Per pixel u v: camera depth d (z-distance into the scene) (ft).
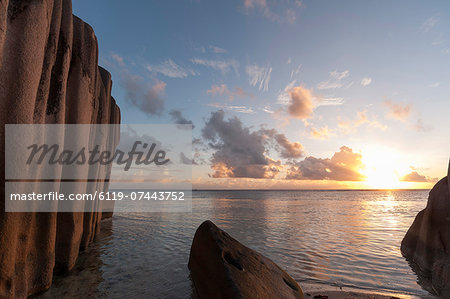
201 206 106.63
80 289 18.92
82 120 23.08
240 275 14.05
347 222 55.98
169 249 31.60
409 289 18.95
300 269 23.45
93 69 25.50
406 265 24.77
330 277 21.33
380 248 31.71
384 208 97.40
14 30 13.06
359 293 17.87
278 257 27.58
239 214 73.10
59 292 18.22
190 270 21.79
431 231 22.85
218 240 17.62
